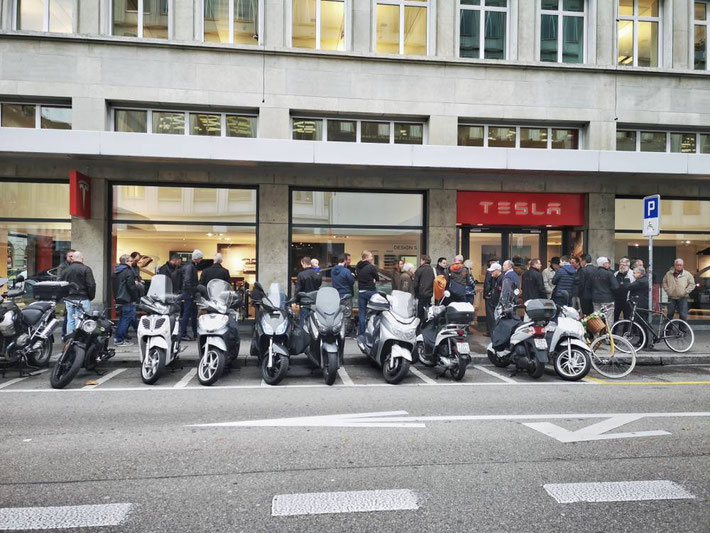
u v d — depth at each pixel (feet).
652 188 42.50
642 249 43.16
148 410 17.92
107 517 9.94
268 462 12.87
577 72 41.70
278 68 38.99
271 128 38.83
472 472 12.26
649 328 30.71
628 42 44.09
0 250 37.70
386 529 9.55
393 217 41.14
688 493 11.14
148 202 38.86
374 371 25.82
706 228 44.06
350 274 33.50
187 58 37.99
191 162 34.06
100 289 37.19
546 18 43.06
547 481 11.74
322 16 40.81
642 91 42.29
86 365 23.95
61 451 13.64
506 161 35.01
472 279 36.29
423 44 41.83
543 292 32.35
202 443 14.32
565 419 16.90
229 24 39.70
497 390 21.43
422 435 15.11
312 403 19.02
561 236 43.14
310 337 23.12
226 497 10.85
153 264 38.81
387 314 23.29
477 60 40.68
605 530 9.54
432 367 26.66
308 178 39.55
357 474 12.13
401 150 34.22
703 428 15.92
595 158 35.60
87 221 37.14
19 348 23.36
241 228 39.65
